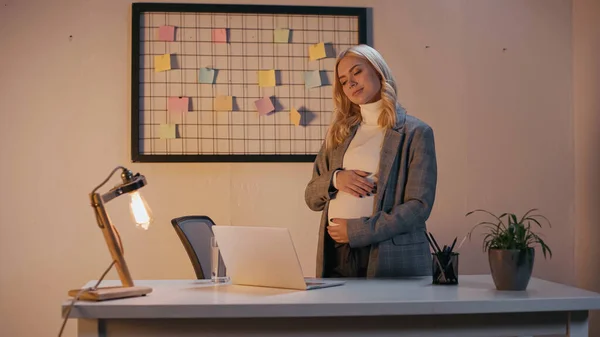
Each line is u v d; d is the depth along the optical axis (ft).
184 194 11.39
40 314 11.14
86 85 11.33
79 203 11.24
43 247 11.18
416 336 5.37
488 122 11.96
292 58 11.62
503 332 5.47
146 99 11.37
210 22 11.49
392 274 7.38
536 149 12.05
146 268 11.30
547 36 12.15
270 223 11.51
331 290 6.03
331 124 8.32
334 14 11.64
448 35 11.94
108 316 5.06
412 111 11.82
